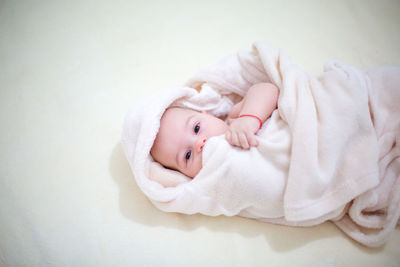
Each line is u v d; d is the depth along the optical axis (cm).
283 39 158
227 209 109
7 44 170
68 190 121
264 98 111
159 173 115
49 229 112
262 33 163
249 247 107
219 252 106
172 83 152
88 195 119
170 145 113
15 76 157
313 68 147
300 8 168
